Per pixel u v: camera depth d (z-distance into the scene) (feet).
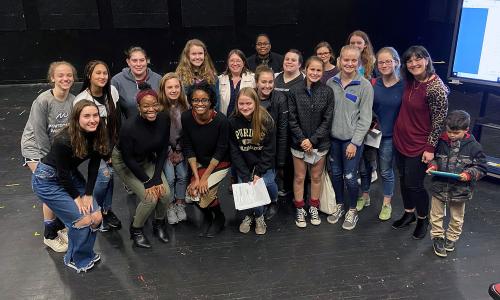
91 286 8.59
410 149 9.39
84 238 8.69
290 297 8.20
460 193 8.75
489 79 12.42
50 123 8.82
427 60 8.82
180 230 10.53
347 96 9.59
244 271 8.98
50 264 9.27
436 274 8.79
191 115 9.56
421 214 9.87
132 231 9.95
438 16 22.95
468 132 8.74
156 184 9.30
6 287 8.58
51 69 8.73
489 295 8.17
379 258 9.32
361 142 9.73
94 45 25.07
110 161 9.71
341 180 10.52
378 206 11.55
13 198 12.08
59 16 24.20
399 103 9.57
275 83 10.75
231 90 10.95
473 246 9.70
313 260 9.30
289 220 10.90
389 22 25.38
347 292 8.31
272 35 25.73
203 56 10.76
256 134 9.43
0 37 24.14
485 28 12.07
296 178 10.41
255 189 9.77
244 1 24.98
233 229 10.57
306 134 9.95
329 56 11.78
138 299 8.23
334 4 25.30
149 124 8.97
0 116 19.26
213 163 9.91
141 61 10.19
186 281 8.70
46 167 8.09
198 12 24.95
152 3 24.56
